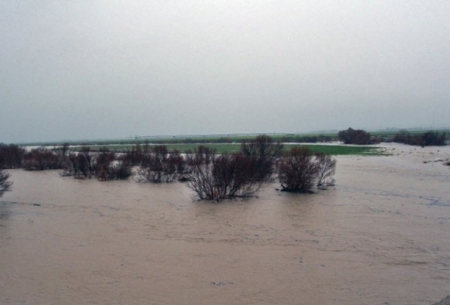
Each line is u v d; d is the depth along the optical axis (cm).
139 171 2448
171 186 1991
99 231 1077
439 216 1234
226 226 1116
